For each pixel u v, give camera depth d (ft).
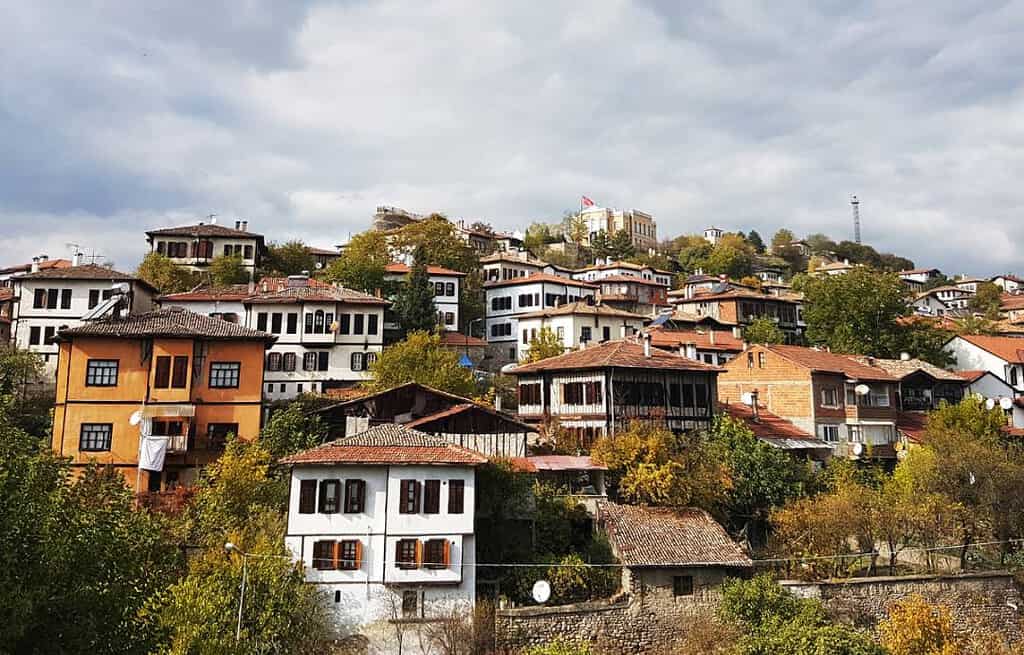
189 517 115.96
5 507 52.60
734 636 103.91
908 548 134.00
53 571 52.11
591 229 557.33
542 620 104.83
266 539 104.06
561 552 118.73
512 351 280.72
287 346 201.36
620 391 152.66
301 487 106.83
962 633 120.06
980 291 467.52
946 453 150.51
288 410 149.59
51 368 197.16
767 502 136.56
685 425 158.10
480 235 397.80
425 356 180.86
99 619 54.13
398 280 269.44
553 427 154.81
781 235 615.98
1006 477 141.49
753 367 189.78
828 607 115.85
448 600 106.32
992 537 139.85
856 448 173.47
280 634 93.66
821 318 252.62
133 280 199.52
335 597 104.06
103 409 137.69
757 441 148.25
